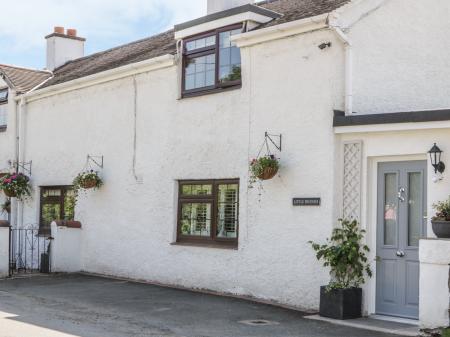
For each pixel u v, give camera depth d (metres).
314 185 10.16
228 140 11.88
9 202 18.36
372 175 9.71
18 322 8.89
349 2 10.05
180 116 13.00
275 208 10.77
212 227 12.23
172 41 15.12
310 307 10.07
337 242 9.77
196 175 12.53
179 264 12.74
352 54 10.03
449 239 8.19
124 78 14.51
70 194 16.34
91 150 15.42
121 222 14.34
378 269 9.61
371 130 9.43
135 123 14.15
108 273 14.60
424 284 8.29
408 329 8.56
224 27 12.21
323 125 10.12
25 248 17.36
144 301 10.88
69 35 20.55
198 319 9.29
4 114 18.92
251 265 11.15
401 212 9.43
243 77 11.62
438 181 8.88
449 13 11.08
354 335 8.23
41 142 17.30
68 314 9.63
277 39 10.99
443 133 8.91
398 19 10.59
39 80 18.97
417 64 10.68
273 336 8.15
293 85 10.67
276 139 10.84
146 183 13.75
